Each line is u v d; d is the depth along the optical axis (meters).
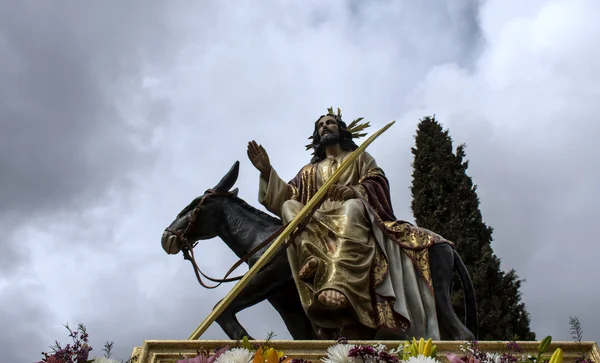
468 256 15.15
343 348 3.67
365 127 9.29
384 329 6.25
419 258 7.01
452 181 16.78
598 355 4.67
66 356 3.69
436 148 17.48
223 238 8.00
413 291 6.72
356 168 8.12
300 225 6.88
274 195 7.89
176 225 7.94
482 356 3.94
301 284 6.52
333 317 6.38
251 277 6.45
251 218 7.86
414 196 16.94
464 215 15.95
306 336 7.33
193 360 3.59
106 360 3.79
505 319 13.97
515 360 3.98
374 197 7.54
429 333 6.52
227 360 3.53
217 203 7.99
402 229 7.18
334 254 6.54
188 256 7.89
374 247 6.77
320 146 8.60
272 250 6.58
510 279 14.61
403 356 3.87
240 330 6.86
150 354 4.84
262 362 3.35
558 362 3.58
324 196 7.38
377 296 6.46
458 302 13.72
